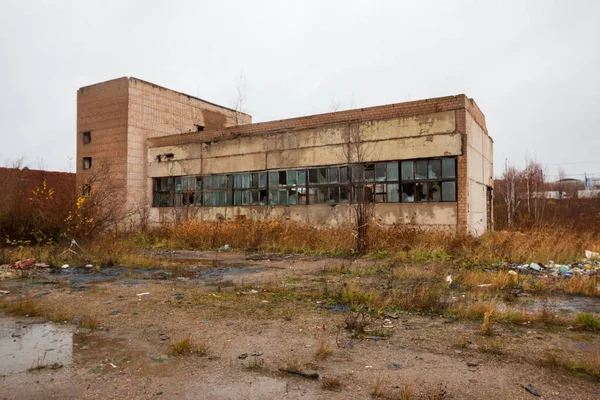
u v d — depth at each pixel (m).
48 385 3.80
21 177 16.22
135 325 5.70
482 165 18.45
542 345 4.67
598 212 26.06
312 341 4.92
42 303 7.07
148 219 22.56
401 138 16.09
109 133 24.36
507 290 7.63
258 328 5.45
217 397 3.51
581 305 6.52
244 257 13.27
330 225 17.77
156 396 3.54
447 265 10.62
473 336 5.02
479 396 3.44
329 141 17.94
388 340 4.91
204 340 5.01
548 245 11.70
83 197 15.19
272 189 19.73
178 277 9.51
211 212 21.75
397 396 3.45
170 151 23.58
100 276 9.77
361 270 9.95
